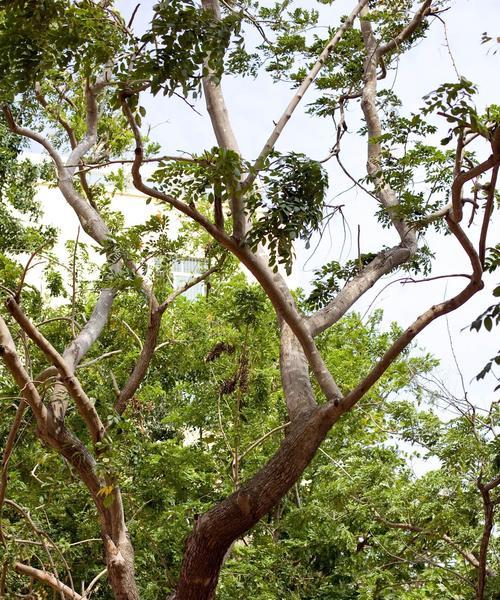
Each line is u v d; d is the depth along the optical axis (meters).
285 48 14.02
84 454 9.77
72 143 14.78
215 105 11.03
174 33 7.75
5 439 14.83
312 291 12.03
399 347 8.21
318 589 14.84
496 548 12.58
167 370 18.22
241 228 8.72
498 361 7.14
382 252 11.82
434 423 14.18
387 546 14.07
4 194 19.12
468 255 7.94
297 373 9.75
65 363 9.41
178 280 17.94
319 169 8.88
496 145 7.22
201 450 15.95
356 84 14.13
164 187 8.49
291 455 8.60
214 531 8.66
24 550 11.27
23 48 8.09
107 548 9.78
